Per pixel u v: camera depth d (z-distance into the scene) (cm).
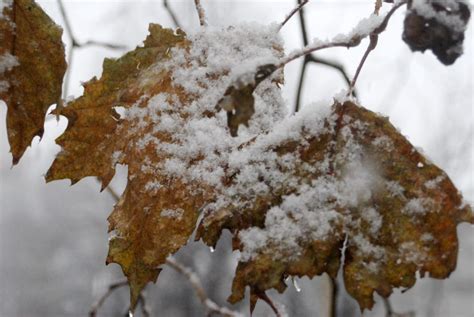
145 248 33
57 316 463
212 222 32
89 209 493
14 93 36
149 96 34
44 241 496
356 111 33
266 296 32
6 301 475
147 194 34
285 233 32
